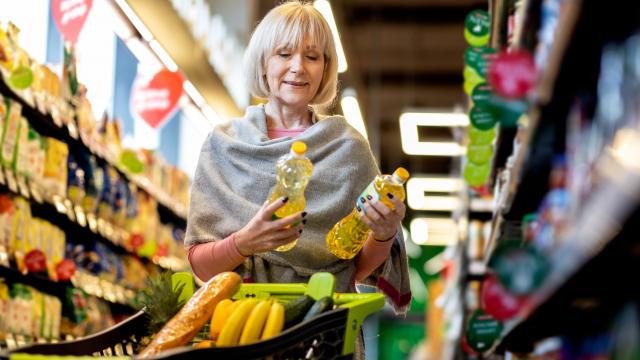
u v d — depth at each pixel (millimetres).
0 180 4109
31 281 4992
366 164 2654
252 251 2375
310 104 2816
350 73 14719
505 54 2951
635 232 1733
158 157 7176
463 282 7211
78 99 5359
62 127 5055
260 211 2311
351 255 2529
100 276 5684
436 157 21250
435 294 14508
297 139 2604
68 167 5223
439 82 17656
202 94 7938
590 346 2568
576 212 2188
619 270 2244
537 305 3041
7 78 4230
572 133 2529
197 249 2502
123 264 6148
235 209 2549
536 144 3004
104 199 5668
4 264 4129
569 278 2383
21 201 4410
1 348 4047
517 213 3963
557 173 2852
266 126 2707
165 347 2053
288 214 2361
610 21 2201
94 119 5633
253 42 2742
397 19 14664
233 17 9203
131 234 6105
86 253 5637
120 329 2221
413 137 13219
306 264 2547
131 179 6355
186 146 10594
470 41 4488
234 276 2205
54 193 4883
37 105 4664
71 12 5133
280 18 2691
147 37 6605
